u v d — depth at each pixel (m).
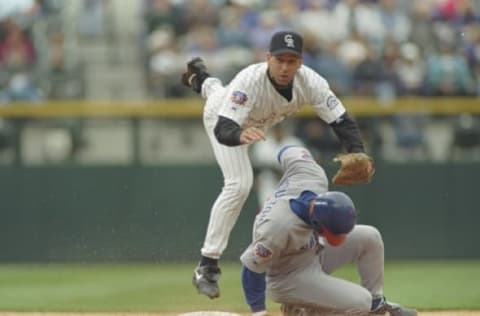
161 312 31.91
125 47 56.44
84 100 53.59
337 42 55.19
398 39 56.25
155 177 48.97
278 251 22.92
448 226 50.16
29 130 49.44
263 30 56.12
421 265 48.44
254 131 23.03
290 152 23.56
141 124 49.28
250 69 25.17
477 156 50.16
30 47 56.59
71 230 49.16
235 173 25.62
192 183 48.78
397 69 53.44
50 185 49.25
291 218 22.56
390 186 49.81
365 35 55.91
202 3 57.50
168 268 47.66
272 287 23.88
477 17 58.22
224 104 24.78
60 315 31.31
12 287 40.84
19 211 49.41
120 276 44.38
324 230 22.25
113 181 49.00
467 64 54.56
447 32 56.91
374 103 49.69
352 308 23.55
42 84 53.97
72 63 55.41
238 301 34.41
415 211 49.97
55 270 47.53
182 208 48.78
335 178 24.77
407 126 49.88
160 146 49.12
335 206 22.09
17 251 49.47
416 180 49.97
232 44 55.56
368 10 57.09
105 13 57.75
